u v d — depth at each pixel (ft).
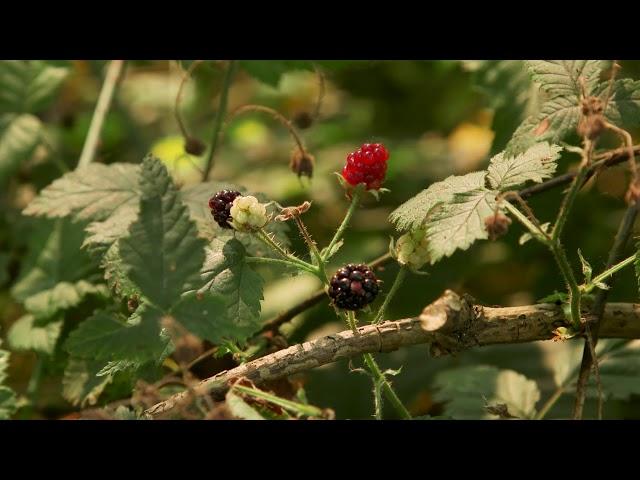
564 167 2.03
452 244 1.38
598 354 1.87
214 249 1.52
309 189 2.62
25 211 1.78
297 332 2.20
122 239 1.34
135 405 1.41
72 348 1.33
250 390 1.36
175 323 1.33
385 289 2.24
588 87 1.52
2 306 2.19
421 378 2.15
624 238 1.54
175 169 1.98
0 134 2.17
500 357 2.13
